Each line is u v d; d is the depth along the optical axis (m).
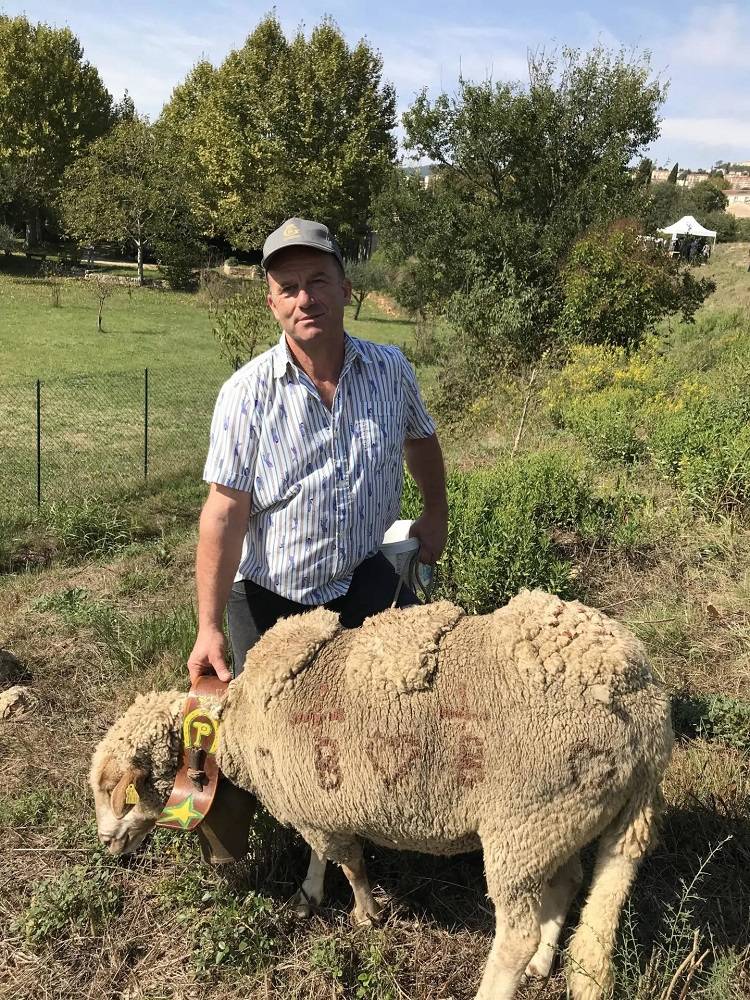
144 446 10.74
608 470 7.34
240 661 2.96
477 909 2.72
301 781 2.24
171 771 2.64
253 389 2.43
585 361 12.80
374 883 2.83
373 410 2.56
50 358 19.73
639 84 19.69
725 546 5.23
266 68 44.09
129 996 2.48
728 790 2.99
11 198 44.12
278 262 2.33
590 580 5.09
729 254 40.94
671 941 2.44
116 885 2.82
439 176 22.12
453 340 16.98
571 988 2.22
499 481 5.98
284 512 2.54
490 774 2.06
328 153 43.19
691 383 10.05
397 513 2.85
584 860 2.84
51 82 47.19
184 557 6.66
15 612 5.45
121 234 38.62
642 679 2.10
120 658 4.53
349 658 2.24
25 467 10.01
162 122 52.97
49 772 3.54
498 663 2.11
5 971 2.58
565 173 20.41
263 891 2.79
